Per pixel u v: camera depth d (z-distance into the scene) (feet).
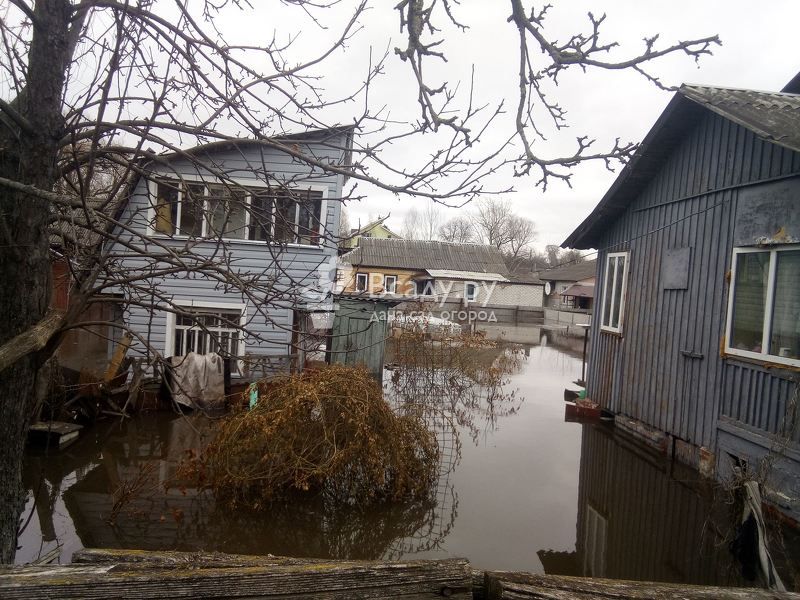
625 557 16.69
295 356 26.27
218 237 11.61
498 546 17.22
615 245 32.81
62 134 8.87
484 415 33.01
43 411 25.94
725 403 22.03
